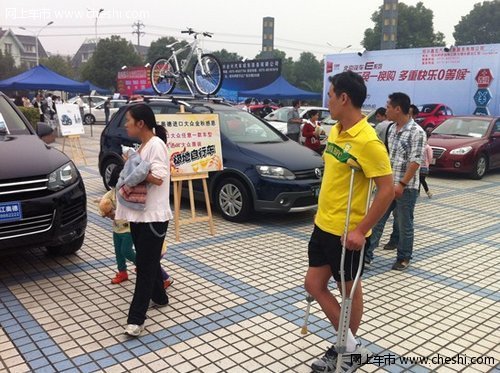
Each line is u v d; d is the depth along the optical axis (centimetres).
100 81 4575
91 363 319
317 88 6100
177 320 382
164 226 356
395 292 452
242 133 736
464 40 5838
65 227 456
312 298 333
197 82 968
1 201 418
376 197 265
